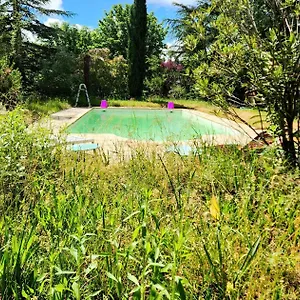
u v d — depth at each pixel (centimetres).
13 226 206
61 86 1792
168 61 2162
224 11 384
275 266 188
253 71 348
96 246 192
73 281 158
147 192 240
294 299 175
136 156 400
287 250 208
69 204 230
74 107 1551
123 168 360
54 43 1997
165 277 183
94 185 294
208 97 386
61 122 1023
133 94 2019
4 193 264
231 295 169
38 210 223
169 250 186
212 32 411
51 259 167
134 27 1964
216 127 989
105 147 552
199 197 288
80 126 1033
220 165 336
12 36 1689
